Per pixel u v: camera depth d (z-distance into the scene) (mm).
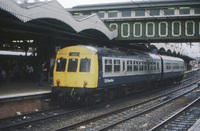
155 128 8656
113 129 8961
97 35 24422
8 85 16250
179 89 23359
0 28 16031
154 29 25516
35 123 9648
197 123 8688
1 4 11422
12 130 8695
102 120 10445
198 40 26828
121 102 15539
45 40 20500
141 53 20094
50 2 14930
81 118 10805
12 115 10984
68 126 8836
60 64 13656
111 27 26781
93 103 13883
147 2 27922
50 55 20156
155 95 19406
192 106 14023
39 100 12625
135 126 9477
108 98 15617
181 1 26719
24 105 11664
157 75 22875
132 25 26188
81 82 12797
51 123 9820
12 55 25172
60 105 14133
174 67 28562
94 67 12781
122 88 16781
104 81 13617
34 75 20484
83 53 13086
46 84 17625
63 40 22812
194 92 21375
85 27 19125
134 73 17500
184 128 9203
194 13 26484
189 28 24625
